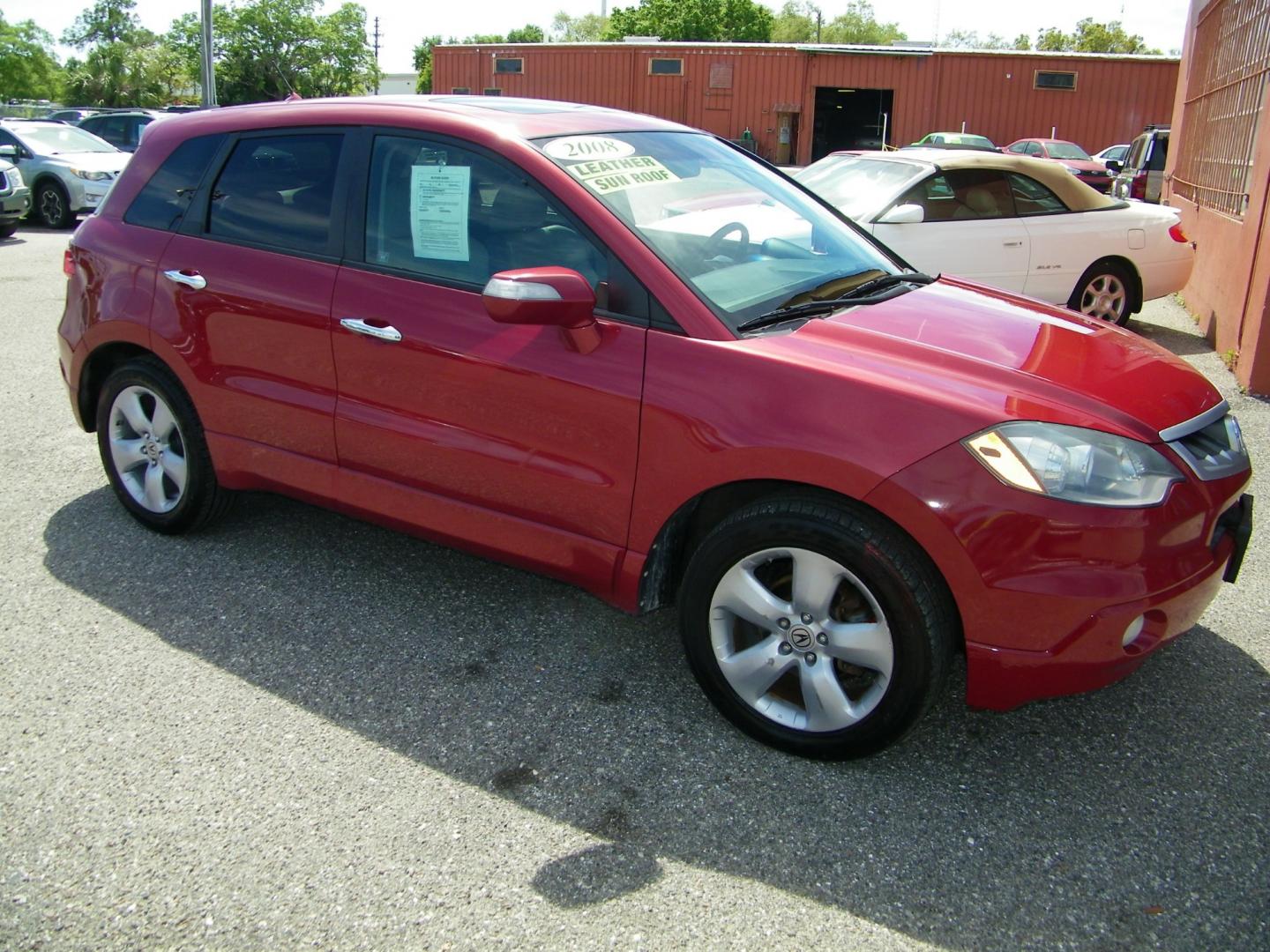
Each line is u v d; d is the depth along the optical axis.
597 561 3.14
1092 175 21.80
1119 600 2.60
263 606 3.80
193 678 3.32
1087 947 2.31
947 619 2.72
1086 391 2.83
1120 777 2.91
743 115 32.50
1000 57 31.23
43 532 4.36
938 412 2.64
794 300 3.20
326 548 4.28
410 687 3.31
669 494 2.95
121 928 2.31
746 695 3.00
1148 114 31.09
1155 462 2.71
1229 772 2.93
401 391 3.41
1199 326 9.08
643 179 3.39
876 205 7.54
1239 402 6.57
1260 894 2.47
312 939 2.29
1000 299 3.69
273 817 2.68
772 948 2.29
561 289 2.86
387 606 3.83
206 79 23.86
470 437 3.29
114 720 3.08
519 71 33.69
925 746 3.04
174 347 3.93
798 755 2.96
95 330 4.17
